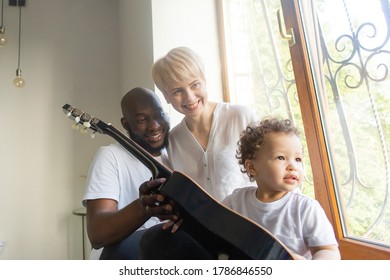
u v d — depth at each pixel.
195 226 0.65
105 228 0.75
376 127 0.90
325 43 1.04
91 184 0.87
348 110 0.98
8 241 2.17
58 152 2.29
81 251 2.26
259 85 1.49
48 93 2.30
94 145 2.34
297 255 0.65
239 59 1.65
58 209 2.26
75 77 2.37
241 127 1.04
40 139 2.26
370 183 0.93
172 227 0.75
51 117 2.29
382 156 0.88
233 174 1.01
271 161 0.76
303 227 0.74
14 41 2.27
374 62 0.89
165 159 1.10
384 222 0.89
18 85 2.13
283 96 1.31
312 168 1.09
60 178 2.28
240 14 1.63
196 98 0.99
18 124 2.24
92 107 2.38
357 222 0.98
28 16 2.31
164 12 1.64
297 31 1.10
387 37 0.85
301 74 1.09
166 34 1.64
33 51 2.30
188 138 1.07
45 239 2.23
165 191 0.63
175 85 0.96
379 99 0.88
